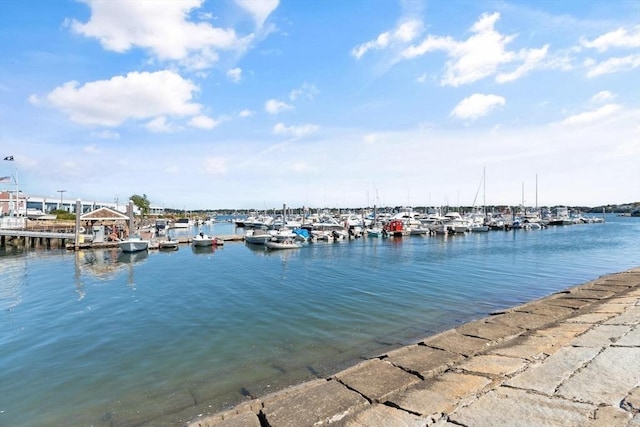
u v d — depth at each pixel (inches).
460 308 655.1
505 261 1284.4
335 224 2704.2
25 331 541.6
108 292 814.5
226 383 368.5
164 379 380.2
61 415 314.3
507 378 252.8
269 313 631.2
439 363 305.6
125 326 563.2
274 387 356.5
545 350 312.0
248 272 1090.1
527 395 220.4
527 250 1649.9
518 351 318.0
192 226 3991.1
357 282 914.7
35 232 1854.1
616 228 3513.8
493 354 317.1
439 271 1074.7
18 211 2736.2
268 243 1774.1
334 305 682.8
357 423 207.6
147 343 488.1
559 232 2977.4
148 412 315.0
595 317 432.1
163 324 572.4
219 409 316.2
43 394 351.6
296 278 982.4
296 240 2118.6
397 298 736.3
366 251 1659.7
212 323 575.2
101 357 441.4
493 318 485.7
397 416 211.3
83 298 757.3
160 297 762.2
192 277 1007.6
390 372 288.4
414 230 2603.3
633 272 882.1
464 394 232.8
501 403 213.5
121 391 355.3
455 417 202.4
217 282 930.7
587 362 267.6
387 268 1143.0
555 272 1052.5
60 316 621.6
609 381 228.8
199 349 464.8
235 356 440.8
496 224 3275.1
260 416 230.4
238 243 2111.2
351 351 452.8
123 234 2112.5
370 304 689.0
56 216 3139.8
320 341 490.3
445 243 2047.2
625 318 402.9
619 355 276.2
